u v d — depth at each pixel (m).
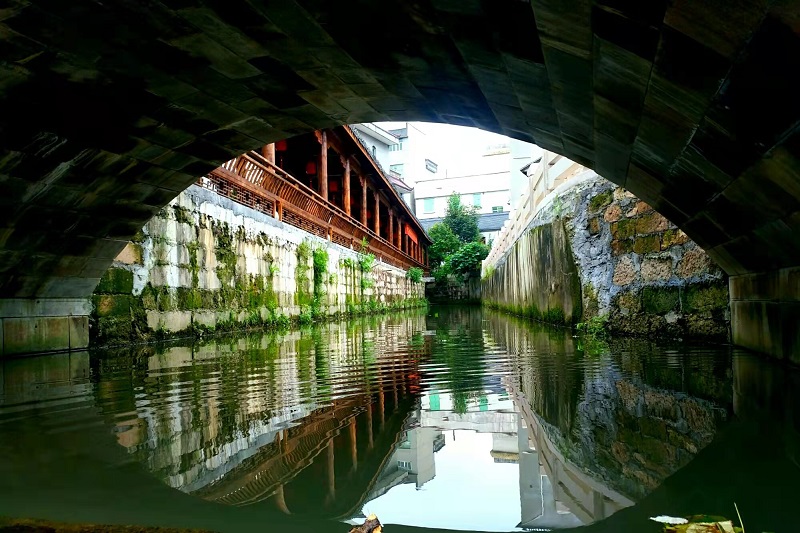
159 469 1.96
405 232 33.75
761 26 1.65
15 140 4.25
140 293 7.15
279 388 3.60
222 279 9.11
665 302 5.93
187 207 8.08
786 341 3.85
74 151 4.66
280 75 3.82
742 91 2.06
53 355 5.77
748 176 2.77
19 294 5.68
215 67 3.68
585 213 7.49
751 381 3.34
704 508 1.52
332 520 1.54
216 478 1.87
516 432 2.46
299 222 13.15
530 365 4.46
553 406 2.93
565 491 1.71
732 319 5.05
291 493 1.74
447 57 3.25
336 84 3.94
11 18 3.08
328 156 19.38
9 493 1.73
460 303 35.78
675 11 1.81
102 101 4.11
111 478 1.87
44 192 4.92
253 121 4.67
